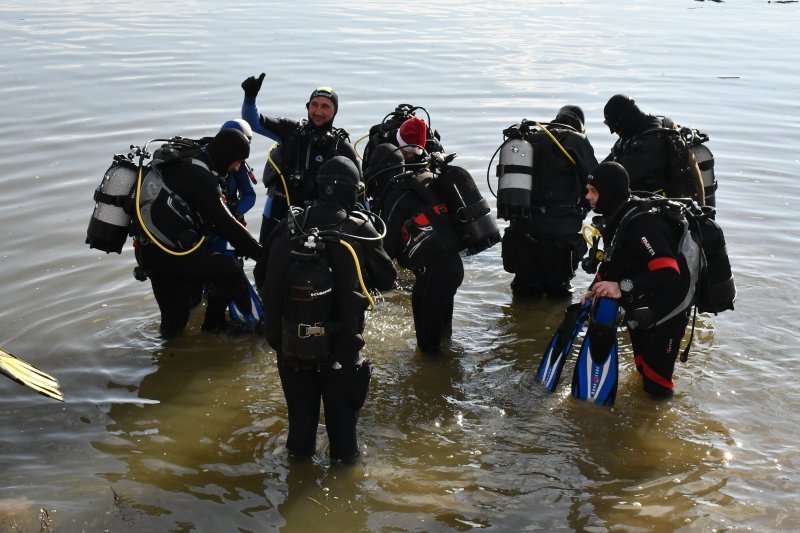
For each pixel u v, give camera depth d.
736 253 7.53
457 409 5.34
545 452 4.85
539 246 6.78
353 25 17.44
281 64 13.84
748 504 4.33
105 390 5.52
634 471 4.65
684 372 5.68
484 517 4.27
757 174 9.41
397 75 13.23
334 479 4.58
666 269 4.90
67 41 15.38
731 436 4.96
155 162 5.75
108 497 4.40
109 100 11.70
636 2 21.36
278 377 5.73
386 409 5.34
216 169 5.89
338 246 4.36
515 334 6.39
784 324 6.32
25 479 4.55
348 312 4.39
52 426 5.09
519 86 12.73
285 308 4.38
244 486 4.52
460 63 14.12
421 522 4.24
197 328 6.43
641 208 5.03
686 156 6.23
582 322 5.57
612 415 5.22
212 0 20.44
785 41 16.52
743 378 5.60
